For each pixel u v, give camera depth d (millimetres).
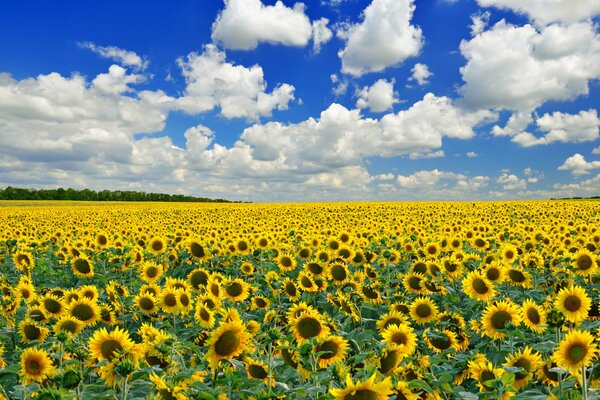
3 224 27344
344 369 4062
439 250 13555
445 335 6758
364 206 46969
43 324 7484
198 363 5527
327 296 9758
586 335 4285
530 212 32156
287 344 5199
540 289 10602
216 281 8219
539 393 4684
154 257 14188
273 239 14719
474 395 4324
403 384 4066
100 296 9789
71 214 41469
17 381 5980
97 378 5355
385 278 10594
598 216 27531
